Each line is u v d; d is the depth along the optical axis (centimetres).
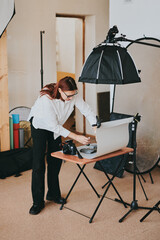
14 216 331
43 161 338
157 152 427
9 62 571
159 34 467
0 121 477
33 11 585
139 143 451
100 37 667
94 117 341
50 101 314
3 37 461
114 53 274
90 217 328
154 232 297
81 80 283
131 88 477
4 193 392
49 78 623
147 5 477
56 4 609
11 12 443
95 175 456
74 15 648
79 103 341
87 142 304
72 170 477
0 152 475
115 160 455
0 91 471
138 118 321
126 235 292
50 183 359
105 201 368
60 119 332
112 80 266
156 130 434
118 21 525
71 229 304
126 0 506
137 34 497
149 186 416
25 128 545
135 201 338
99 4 658
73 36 779
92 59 280
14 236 292
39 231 301
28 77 596
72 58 796
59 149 352
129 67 275
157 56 446
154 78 448
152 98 447
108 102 683
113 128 295
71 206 355
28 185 418
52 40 617
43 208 351
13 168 455
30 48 591
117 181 433
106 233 296
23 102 595
